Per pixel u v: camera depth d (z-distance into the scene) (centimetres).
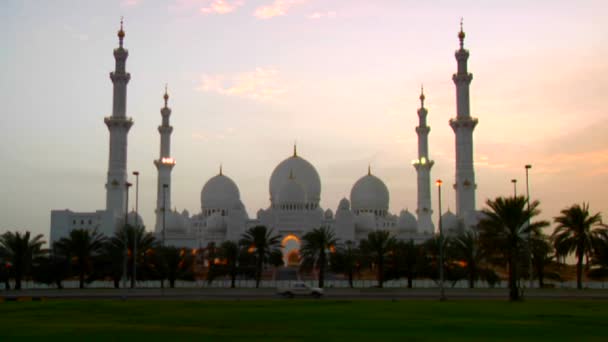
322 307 6406
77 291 10156
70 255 12062
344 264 12800
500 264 9225
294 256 18275
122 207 17475
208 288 11144
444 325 4656
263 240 12962
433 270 12069
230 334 4119
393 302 7275
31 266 11850
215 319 5122
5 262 12119
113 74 17612
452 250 11875
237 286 12950
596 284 12456
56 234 17138
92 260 12238
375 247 12500
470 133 17838
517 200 8431
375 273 16562
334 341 3778
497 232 8500
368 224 19888
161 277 12031
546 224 8544
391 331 4291
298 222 18450
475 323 4800
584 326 4622
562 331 4319
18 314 5625
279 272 16550
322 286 12606
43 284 13600
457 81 17988
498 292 9694
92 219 17250
